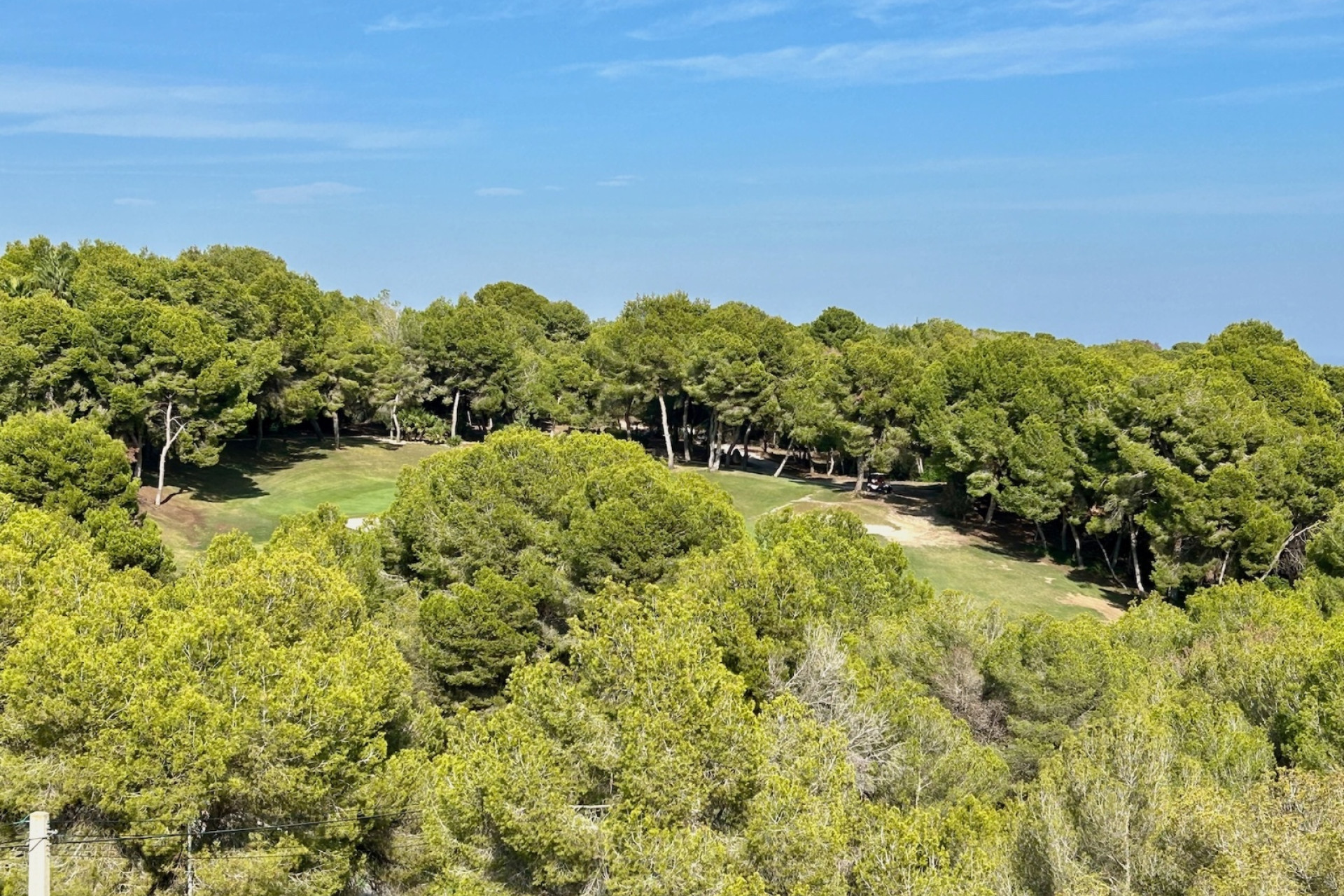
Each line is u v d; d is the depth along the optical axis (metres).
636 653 16.52
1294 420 56.22
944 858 13.49
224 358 57.88
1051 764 18.20
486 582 29.47
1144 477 50.25
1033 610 49.09
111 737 16.06
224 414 58.62
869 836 13.93
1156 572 47.97
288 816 17.16
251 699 16.86
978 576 54.56
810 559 30.22
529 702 17.31
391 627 30.45
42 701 15.73
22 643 16.59
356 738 17.52
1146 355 79.44
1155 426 51.72
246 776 16.25
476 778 16.02
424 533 34.50
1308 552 41.66
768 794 14.48
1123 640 29.31
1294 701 20.38
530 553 32.09
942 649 25.73
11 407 50.62
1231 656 25.20
